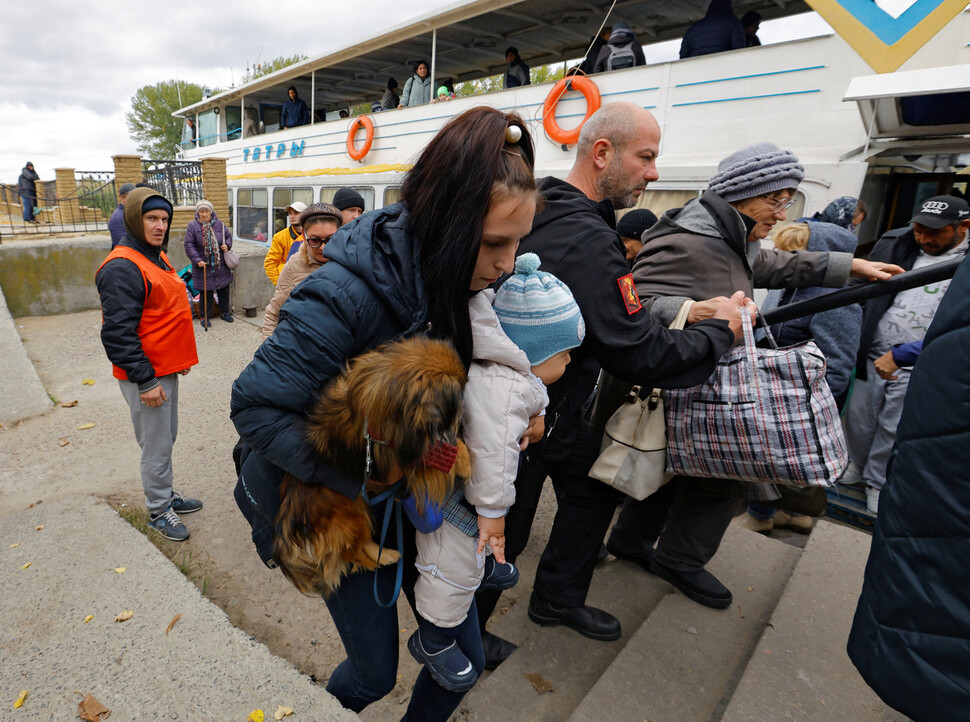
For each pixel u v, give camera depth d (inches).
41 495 141.0
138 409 120.0
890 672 50.3
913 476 48.0
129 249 113.2
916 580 47.8
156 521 127.3
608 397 90.5
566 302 58.1
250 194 553.9
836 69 195.9
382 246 47.4
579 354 74.7
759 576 110.1
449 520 53.6
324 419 46.6
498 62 491.8
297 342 46.3
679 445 79.7
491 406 50.8
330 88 608.7
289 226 260.8
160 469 124.6
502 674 88.7
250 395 47.0
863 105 165.8
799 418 72.1
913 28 148.6
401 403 42.1
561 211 70.3
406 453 44.1
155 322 115.9
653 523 112.3
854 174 185.3
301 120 561.9
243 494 57.4
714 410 75.7
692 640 92.3
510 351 52.7
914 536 48.0
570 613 96.7
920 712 48.4
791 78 207.0
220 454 170.2
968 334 43.1
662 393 80.9
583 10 361.1
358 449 46.9
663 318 78.9
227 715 65.9
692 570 101.3
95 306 343.3
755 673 79.7
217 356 265.0
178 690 69.4
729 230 81.7
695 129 235.3
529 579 120.3
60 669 72.9
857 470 165.2
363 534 52.0
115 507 134.3
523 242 69.8
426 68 424.2
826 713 73.5
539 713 82.4
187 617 83.0
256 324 324.2
